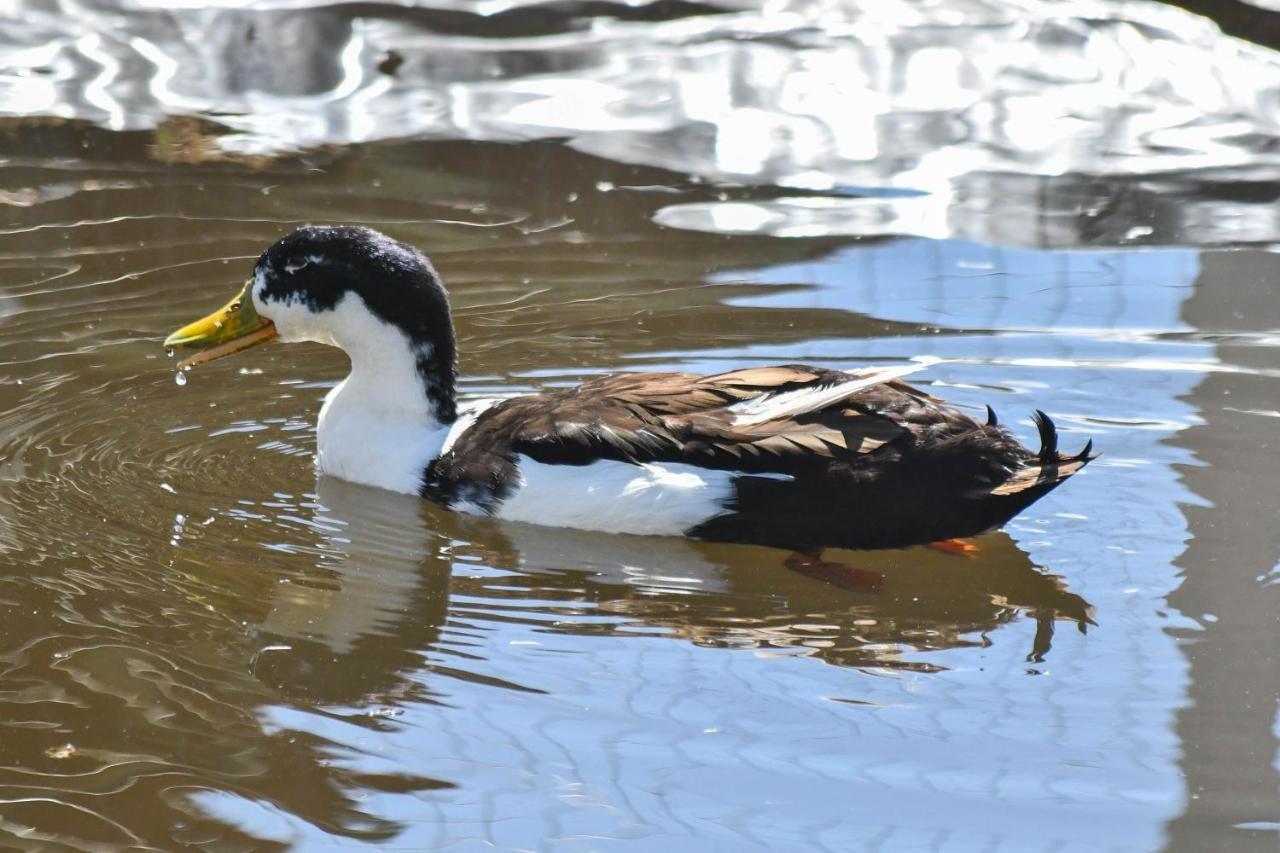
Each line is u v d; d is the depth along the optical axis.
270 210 15.65
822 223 15.45
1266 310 13.45
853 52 18.92
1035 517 10.37
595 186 16.27
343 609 9.43
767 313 13.50
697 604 9.52
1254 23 19.12
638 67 18.77
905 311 13.52
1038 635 9.09
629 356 12.68
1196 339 12.89
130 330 13.24
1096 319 13.29
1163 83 18.11
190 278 14.16
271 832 7.40
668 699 8.45
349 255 11.03
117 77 18.41
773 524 9.83
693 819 7.48
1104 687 8.51
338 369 13.09
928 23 19.52
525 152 16.94
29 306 13.60
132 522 10.44
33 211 15.56
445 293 11.14
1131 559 9.87
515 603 9.52
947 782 7.72
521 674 8.71
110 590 9.58
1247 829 7.35
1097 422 11.55
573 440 10.30
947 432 9.66
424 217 15.56
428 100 18.03
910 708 8.34
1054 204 15.75
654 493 10.00
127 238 14.99
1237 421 11.54
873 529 9.65
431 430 11.08
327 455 11.21
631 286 14.07
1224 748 7.95
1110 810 7.49
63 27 19.48
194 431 11.82
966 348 12.77
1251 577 9.61
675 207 15.80
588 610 9.43
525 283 14.14
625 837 7.36
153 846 7.30
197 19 19.64
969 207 15.69
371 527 10.48
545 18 19.83
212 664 8.81
